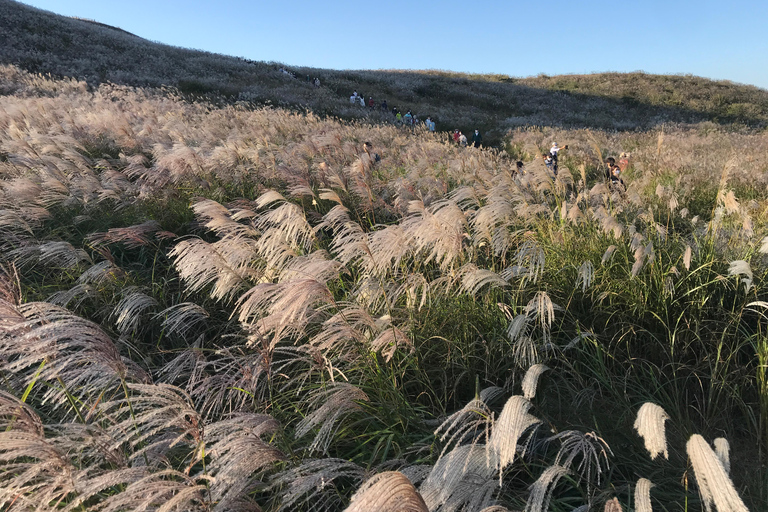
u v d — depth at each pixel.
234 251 3.96
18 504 1.57
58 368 2.00
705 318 3.51
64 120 12.73
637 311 3.59
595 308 3.71
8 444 1.51
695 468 1.37
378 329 3.04
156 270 5.54
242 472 1.86
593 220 4.86
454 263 3.88
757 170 10.04
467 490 1.72
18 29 34.19
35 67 28.58
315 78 39.53
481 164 9.48
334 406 2.40
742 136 21.61
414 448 2.58
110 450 1.97
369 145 11.14
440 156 12.34
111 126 11.87
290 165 9.03
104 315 4.33
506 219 4.13
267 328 2.72
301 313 2.78
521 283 3.77
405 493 1.24
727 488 1.24
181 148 8.20
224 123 16.48
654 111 41.41
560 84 52.75
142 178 7.53
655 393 2.98
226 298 4.51
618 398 2.87
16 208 5.91
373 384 3.03
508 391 3.03
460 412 1.88
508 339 3.23
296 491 1.93
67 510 1.59
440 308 3.66
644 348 3.49
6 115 13.28
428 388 3.17
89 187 6.74
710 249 4.04
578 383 3.08
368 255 3.50
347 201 7.12
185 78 32.44
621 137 22.19
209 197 7.46
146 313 4.41
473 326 3.46
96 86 26.42
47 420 2.91
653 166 11.48
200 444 1.96
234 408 3.01
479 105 42.09
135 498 1.71
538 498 1.63
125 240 5.32
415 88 44.56
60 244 4.56
